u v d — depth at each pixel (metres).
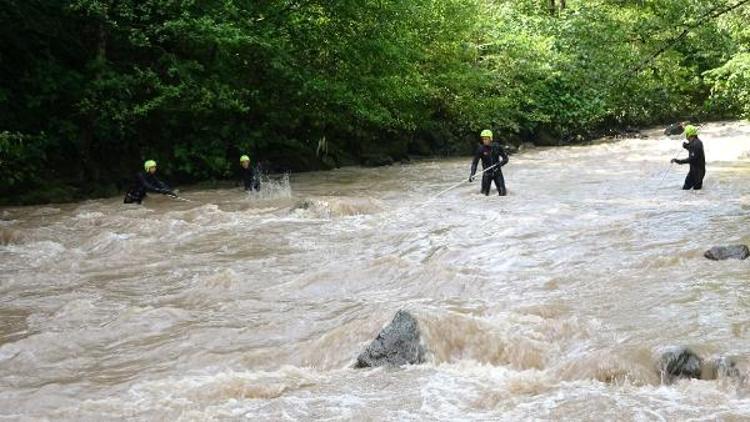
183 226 13.48
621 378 5.36
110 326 7.46
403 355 5.89
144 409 5.14
